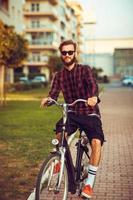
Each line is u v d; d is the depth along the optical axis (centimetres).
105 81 8956
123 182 625
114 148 927
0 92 2488
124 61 13050
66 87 488
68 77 484
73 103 476
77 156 506
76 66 483
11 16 4416
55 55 5753
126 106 2294
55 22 8581
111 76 11094
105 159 798
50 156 449
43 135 1098
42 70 7831
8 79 4494
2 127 1266
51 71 5616
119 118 1639
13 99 2788
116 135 1147
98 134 482
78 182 499
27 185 604
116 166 735
